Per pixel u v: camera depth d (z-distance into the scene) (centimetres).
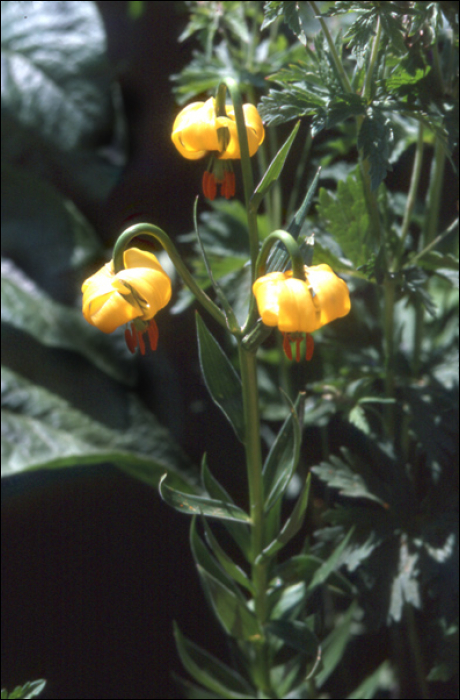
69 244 126
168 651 113
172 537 120
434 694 103
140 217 132
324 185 108
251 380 83
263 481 88
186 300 102
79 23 128
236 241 104
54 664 109
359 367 97
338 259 91
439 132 86
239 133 78
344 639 94
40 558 115
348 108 85
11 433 108
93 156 127
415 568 92
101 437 114
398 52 85
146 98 131
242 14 98
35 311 120
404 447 98
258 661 93
